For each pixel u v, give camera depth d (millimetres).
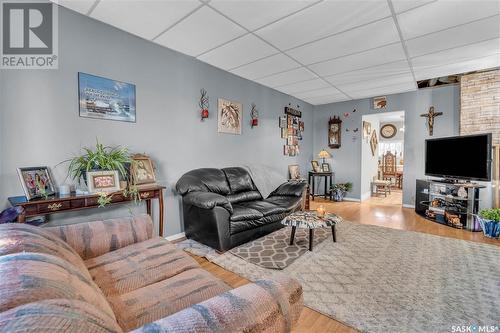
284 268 2260
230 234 2631
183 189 2875
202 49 2979
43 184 1990
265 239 2986
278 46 2877
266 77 4031
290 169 5266
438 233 3295
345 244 2850
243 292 738
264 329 682
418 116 4797
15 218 1696
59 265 748
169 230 3047
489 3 2061
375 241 2957
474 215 3367
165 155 2990
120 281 1188
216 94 3605
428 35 2609
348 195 5797
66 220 2223
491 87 3705
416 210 4504
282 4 2080
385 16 2254
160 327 555
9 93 1937
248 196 3557
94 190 2109
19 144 1976
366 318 1583
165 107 2971
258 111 4422
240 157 4078
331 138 5980
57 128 2158
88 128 2342
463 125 3965
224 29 2494
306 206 4328
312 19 2305
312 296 1827
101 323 551
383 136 8500
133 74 2656
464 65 3488
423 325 1512
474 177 3537
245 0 2027
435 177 4465
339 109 5871
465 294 1836
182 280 1200
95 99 2377
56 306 511
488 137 3369
